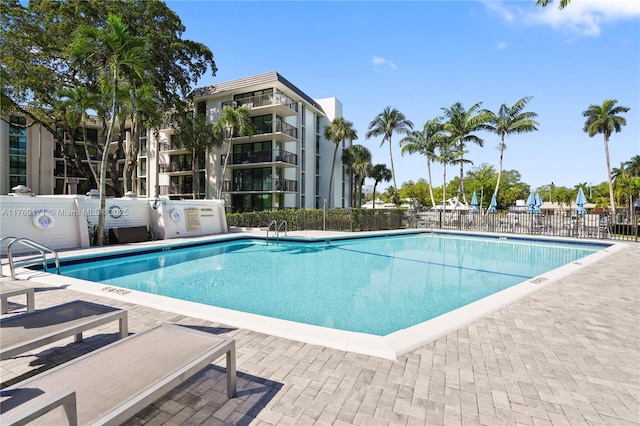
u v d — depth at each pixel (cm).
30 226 1038
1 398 193
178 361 223
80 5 1894
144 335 267
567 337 387
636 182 4600
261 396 257
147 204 1482
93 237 1229
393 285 824
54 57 1956
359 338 365
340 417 232
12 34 1784
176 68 2405
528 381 287
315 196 3484
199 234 1630
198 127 2605
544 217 1992
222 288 781
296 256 1255
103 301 514
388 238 1866
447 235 2019
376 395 261
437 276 934
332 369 304
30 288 445
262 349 346
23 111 2134
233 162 2922
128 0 2081
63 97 1959
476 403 252
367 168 4038
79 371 212
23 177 3494
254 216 1969
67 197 1144
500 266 1097
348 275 935
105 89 1556
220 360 320
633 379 293
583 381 288
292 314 598
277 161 2686
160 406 242
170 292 744
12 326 295
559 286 647
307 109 3362
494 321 443
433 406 247
